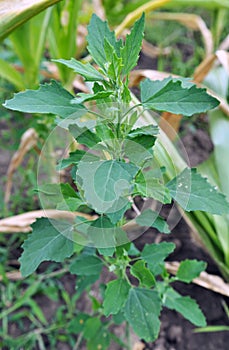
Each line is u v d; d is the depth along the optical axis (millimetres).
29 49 655
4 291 705
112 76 328
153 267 471
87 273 487
